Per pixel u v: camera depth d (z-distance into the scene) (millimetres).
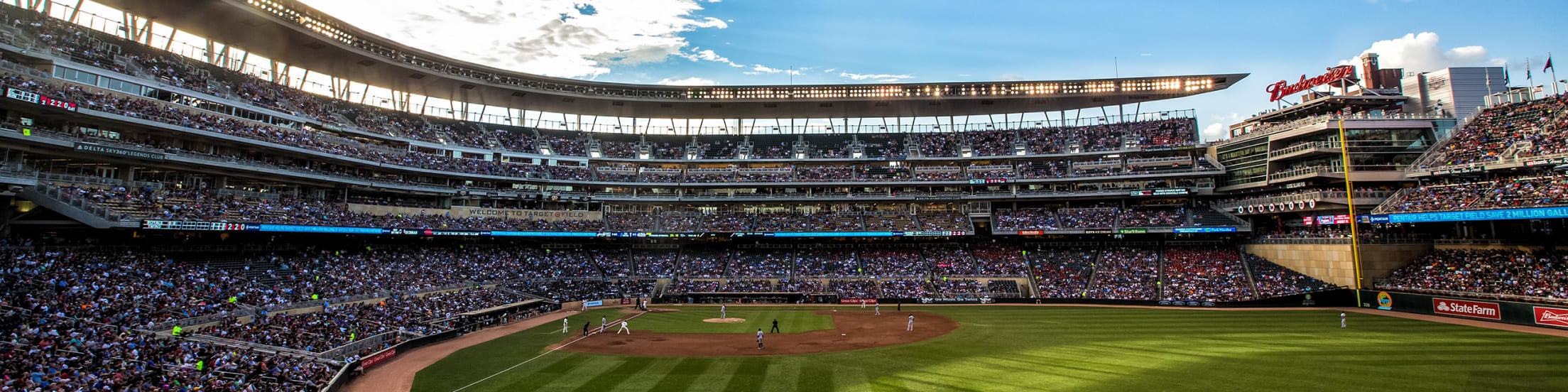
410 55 73250
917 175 87875
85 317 34031
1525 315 44875
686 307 68500
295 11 60594
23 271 37156
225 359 31578
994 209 87062
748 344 42062
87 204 41906
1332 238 63812
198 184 55156
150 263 45344
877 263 81062
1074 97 87250
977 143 91438
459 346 42188
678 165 91000
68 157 46562
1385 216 59156
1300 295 60375
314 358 34500
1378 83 83188
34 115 44781
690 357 37156
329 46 65062
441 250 71438
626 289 76312
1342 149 65375
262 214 54406
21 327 30719
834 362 35156
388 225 64062
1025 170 86250
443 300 55438
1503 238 56875
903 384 29422
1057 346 39500
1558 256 52375
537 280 73000
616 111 92875
